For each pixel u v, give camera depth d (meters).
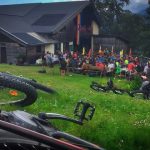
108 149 7.64
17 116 4.26
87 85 25.62
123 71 31.73
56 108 10.29
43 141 3.26
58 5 55.50
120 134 7.88
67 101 11.79
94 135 7.91
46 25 50.69
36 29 50.03
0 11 57.28
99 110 10.55
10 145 3.81
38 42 44.69
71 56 39.66
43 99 10.90
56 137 4.17
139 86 22.70
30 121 4.25
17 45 43.94
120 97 14.09
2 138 3.79
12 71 33.38
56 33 49.62
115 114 10.26
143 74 27.28
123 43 57.06
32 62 43.91
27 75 30.22
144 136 7.84
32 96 4.46
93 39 57.19
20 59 42.50
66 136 4.20
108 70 32.75
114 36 56.06
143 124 8.64
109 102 12.45
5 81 4.18
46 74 31.94
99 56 37.53
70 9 53.28
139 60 38.72
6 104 5.04
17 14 55.28
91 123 8.43
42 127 4.22
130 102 12.78
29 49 44.12
